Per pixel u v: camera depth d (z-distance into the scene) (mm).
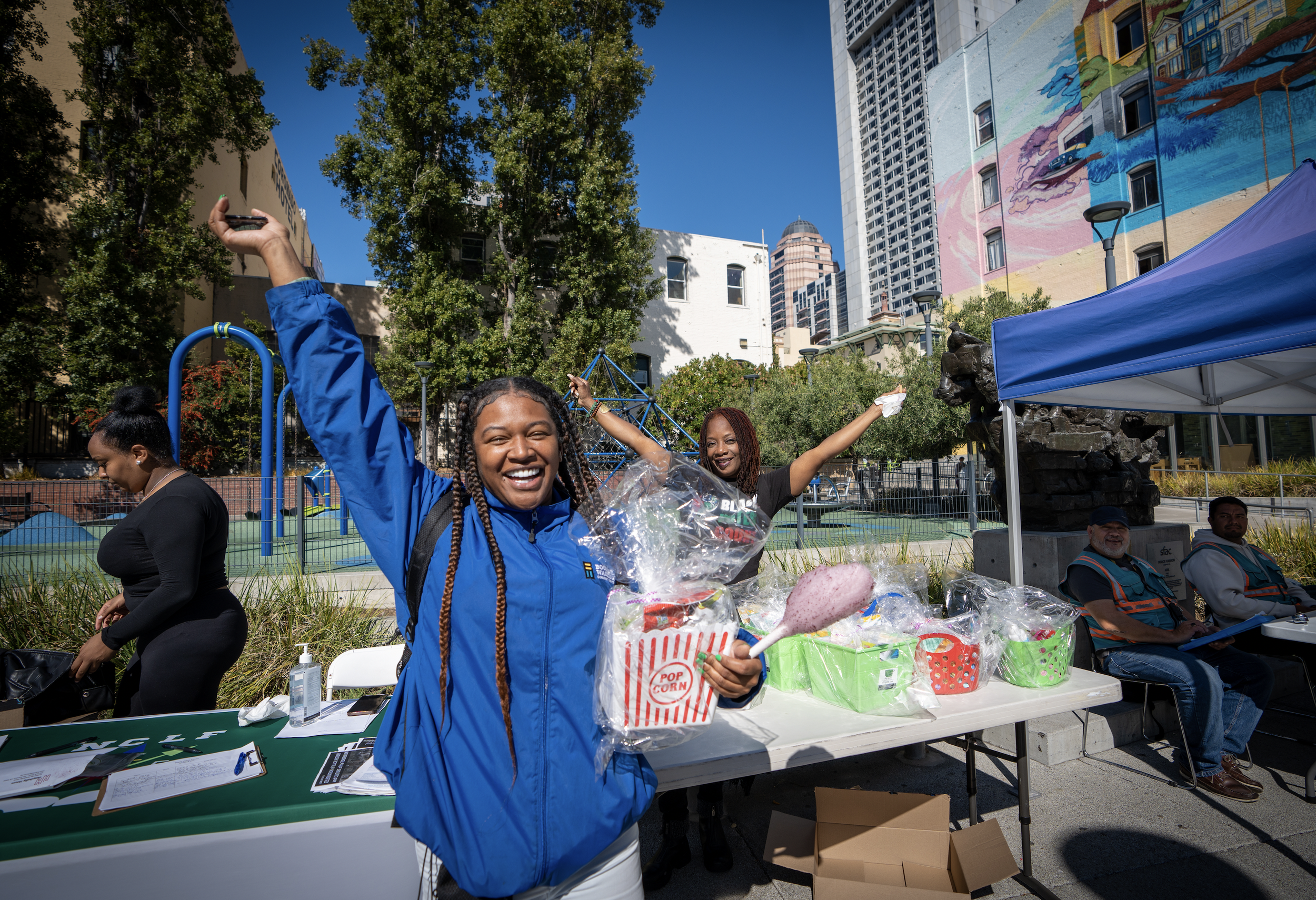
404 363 16672
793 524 8438
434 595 1206
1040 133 21547
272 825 1474
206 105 15898
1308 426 14062
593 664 1214
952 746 3637
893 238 96125
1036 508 4727
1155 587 3568
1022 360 3596
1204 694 3062
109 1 15586
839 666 2143
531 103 17875
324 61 16500
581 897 1215
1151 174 18500
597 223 17750
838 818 2291
